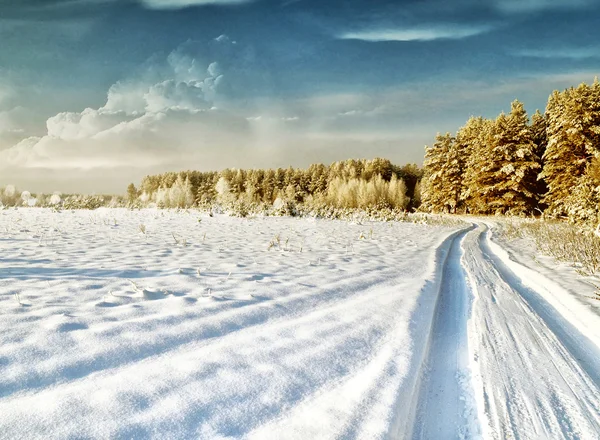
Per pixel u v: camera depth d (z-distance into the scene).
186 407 2.35
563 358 3.76
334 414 2.46
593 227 10.96
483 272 8.53
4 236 8.98
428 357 3.76
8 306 3.78
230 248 8.94
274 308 4.51
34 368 2.62
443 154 48.09
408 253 10.47
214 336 3.55
